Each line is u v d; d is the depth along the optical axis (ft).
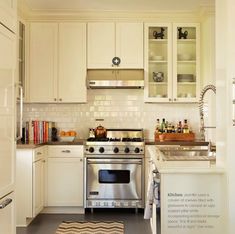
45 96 16.38
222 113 8.02
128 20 16.49
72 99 16.40
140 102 17.38
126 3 15.20
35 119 17.25
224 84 7.89
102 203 15.19
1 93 7.57
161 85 16.88
